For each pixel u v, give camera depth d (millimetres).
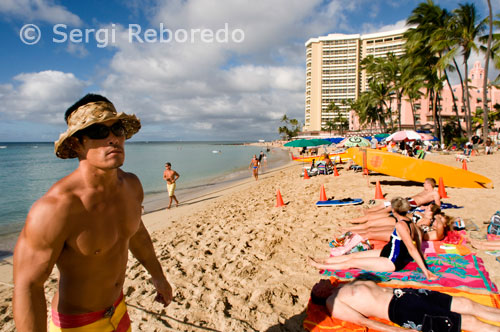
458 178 9430
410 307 2738
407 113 64500
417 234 4152
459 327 2543
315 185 12062
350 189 10398
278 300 3695
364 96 53531
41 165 37750
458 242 4812
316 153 30719
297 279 4168
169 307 3717
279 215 7820
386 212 6027
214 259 5211
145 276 4680
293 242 5633
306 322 3145
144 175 25453
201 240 6430
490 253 4340
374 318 2996
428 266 4074
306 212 7762
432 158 20750
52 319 1499
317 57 117250
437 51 27750
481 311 2682
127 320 1747
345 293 3104
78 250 1329
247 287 4102
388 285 3680
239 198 12094
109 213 1399
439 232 4871
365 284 3119
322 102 117375
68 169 31594
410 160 10359
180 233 7328
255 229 6766
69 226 1250
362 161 11969
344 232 5738
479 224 5707
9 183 20484
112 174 1359
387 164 11016
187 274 4680
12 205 13492
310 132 97562
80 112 1202
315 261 4543
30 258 1194
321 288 3336
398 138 14891
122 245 1544
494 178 10758
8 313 4082
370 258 4137
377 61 47250
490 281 3568
